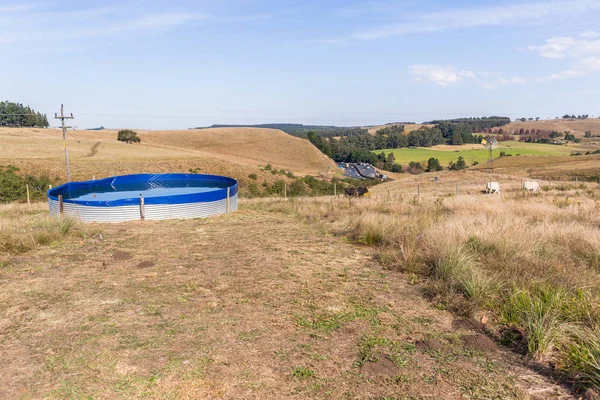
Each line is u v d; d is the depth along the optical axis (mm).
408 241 7422
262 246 8328
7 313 4703
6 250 7652
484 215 10398
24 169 45781
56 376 3314
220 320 4461
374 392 3055
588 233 7812
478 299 4789
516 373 3322
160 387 3133
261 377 3279
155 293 5383
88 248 8188
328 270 6438
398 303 4953
